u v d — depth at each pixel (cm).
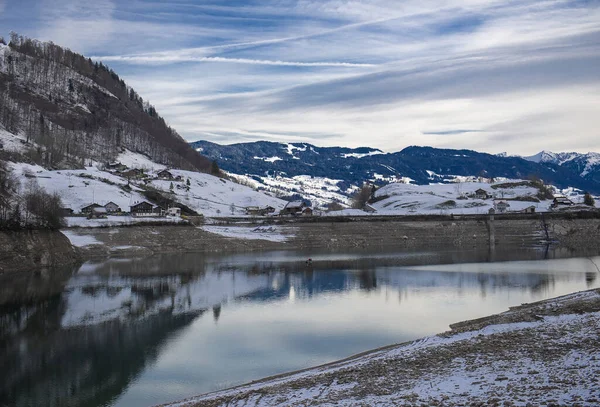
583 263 16700
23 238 15438
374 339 7856
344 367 5572
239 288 12312
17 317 9362
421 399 3775
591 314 6112
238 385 6053
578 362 4169
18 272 14362
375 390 4288
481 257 18850
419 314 9400
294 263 17062
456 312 9488
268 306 10331
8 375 6544
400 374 4731
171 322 9069
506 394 3588
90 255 18462
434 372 4628
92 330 8562
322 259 18250
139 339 8044
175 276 14150
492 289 11769
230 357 7162
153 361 7031
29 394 5959
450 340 5941
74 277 13775
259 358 7100
